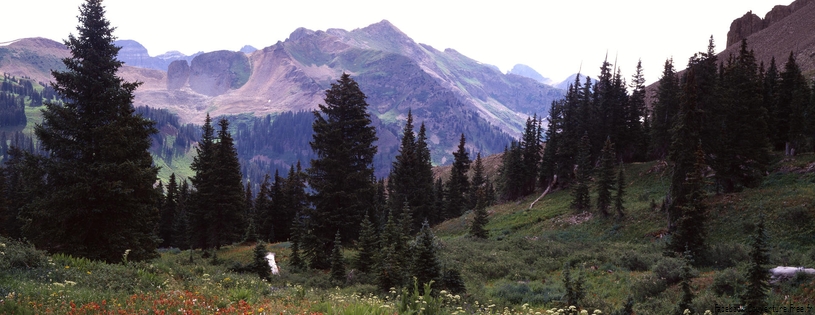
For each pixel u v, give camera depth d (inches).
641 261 966.4
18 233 2090.3
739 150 1454.2
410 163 2352.4
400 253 903.7
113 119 833.5
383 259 938.7
